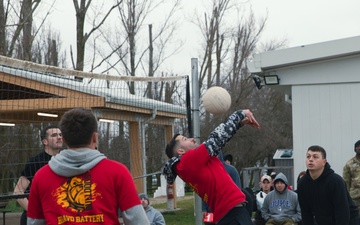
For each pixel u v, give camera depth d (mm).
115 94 13859
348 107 12555
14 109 12367
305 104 12820
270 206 9805
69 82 13148
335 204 6613
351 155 12539
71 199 3646
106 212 3639
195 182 5113
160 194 22406
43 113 13070
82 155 3684
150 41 32250
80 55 22516
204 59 34531
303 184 6832
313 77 12742
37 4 19875
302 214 7020
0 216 15750
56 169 3697
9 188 16812
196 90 8984
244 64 34969
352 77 12484
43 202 3746
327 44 12312
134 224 3688
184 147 5453
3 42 18250
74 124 3719
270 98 35938
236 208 5035
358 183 11344
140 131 15766
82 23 22547
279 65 12711
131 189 3707
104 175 3674
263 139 33094
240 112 5141
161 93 21172
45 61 26031
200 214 8555
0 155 16469
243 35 35875
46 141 7141
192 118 9023
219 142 5039
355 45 12109
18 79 12453
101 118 13766
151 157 19250
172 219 15656
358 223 6910
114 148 14422
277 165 19094
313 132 12781
